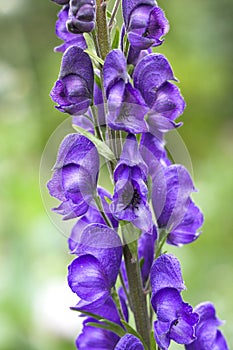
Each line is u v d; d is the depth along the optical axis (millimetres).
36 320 881
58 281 954
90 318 469
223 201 1196
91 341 467
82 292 437
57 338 862
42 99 1768
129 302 456
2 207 1121
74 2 425
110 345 466
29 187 1143
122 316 450
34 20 2084
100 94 445
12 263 969
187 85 1769
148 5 427
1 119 1403
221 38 2133
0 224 1100
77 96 433
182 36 2107
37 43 2115
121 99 415
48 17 2121
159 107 437
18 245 1002
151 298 438
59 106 434
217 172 1292
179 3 2139
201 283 1009
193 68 1797
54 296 908
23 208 1127
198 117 1768
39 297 903
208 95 1798
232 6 2150
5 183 1163
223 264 1103
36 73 1959
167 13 2137
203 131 1763
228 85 2064
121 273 471
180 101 439
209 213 1170
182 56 1855
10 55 1791
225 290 1002
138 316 453
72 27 429
